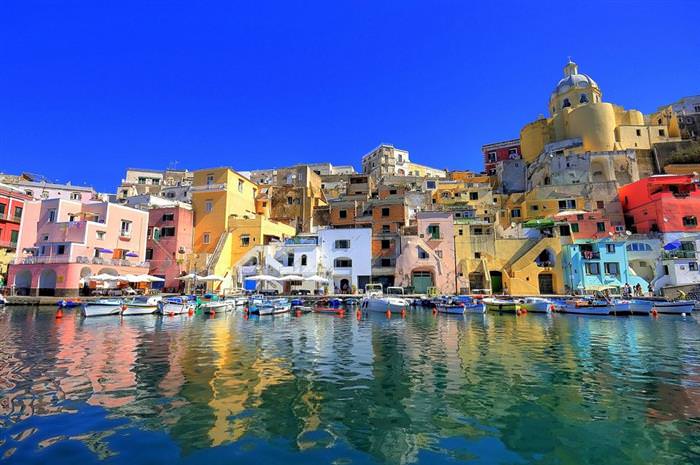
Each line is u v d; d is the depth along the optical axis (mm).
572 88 78250
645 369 14906
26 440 8539
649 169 66438
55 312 35906
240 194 64312
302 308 37719
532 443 8594
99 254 50094
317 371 14508
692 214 51469
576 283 48719
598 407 10773
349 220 64125
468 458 7934
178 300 37062
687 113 77312
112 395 11555
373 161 114312
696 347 19328
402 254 52750
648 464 7738
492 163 90750
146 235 57031
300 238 56594
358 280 53906
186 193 77375
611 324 28672
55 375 13773
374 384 12828
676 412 10391
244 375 13898
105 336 22656
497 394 11844
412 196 68625
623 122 76375
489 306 39156
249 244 57156
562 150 71188
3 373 14039
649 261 50844
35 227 51812
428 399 11367
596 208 59594
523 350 18500
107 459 7750
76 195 83438
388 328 26609
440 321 30875
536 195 63281
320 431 9156
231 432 9039
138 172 110000
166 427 9289
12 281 47156
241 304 41750
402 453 8102
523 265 50688
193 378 13477
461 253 53312
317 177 81312
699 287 41438
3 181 78625
